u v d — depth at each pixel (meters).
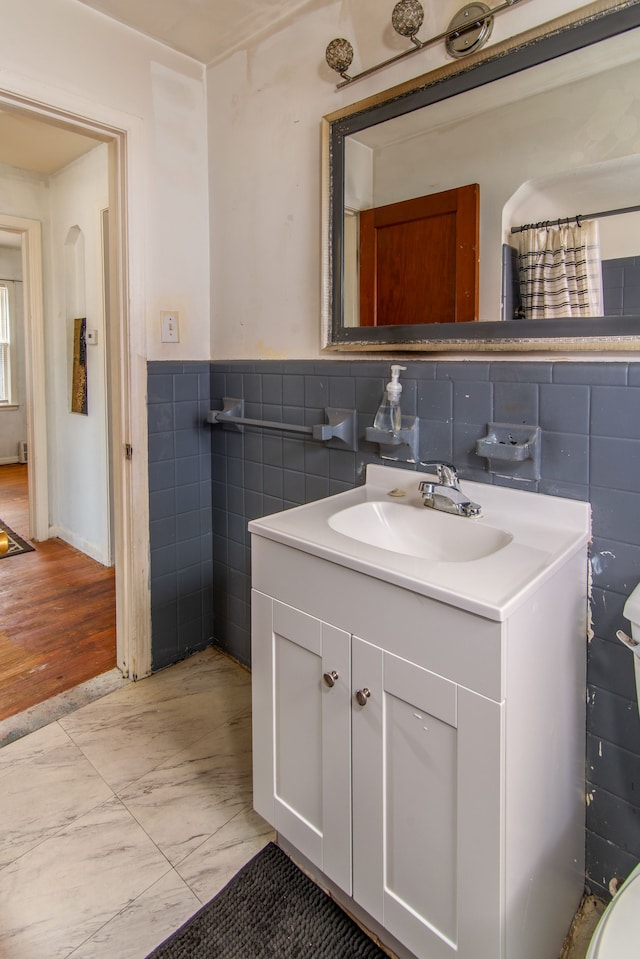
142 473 1.97
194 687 2.03
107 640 2.38
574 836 1.19
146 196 1.85
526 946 1.00
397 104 1.40
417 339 1.42
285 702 1.23
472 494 1.34
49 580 3.03
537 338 1.20
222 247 1.99
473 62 1.24
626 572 1.13
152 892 1.26
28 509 4.15
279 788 1.28
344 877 1.15
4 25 1.49
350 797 1.11
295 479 1.83
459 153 1.30
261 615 1.25
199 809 1.50
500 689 0.85
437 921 0.99
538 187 1.18
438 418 1.40
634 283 1.07
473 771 0.90
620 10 1.04
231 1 1.60
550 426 1.21
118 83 1.73
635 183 1.06
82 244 3.14
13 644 2.34
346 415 1.62
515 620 0.86
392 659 0.99
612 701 1.18
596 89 1.08
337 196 1.56
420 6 1.28
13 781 1.58
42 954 1.12
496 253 1.25
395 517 1.39
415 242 1.40
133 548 1.99
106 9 1.64
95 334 3.08
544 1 1.14
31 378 3.51
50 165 3.14
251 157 1.83
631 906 0.78
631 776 1.17
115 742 1.74
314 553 1.09
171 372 2.00
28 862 1.33
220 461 2.12
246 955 1.13
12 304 6.07
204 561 2.21
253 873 1.31
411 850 1.01
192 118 1.94
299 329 1.75
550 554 1.04
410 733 0.98
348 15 1.50
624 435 1.11
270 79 1.73
